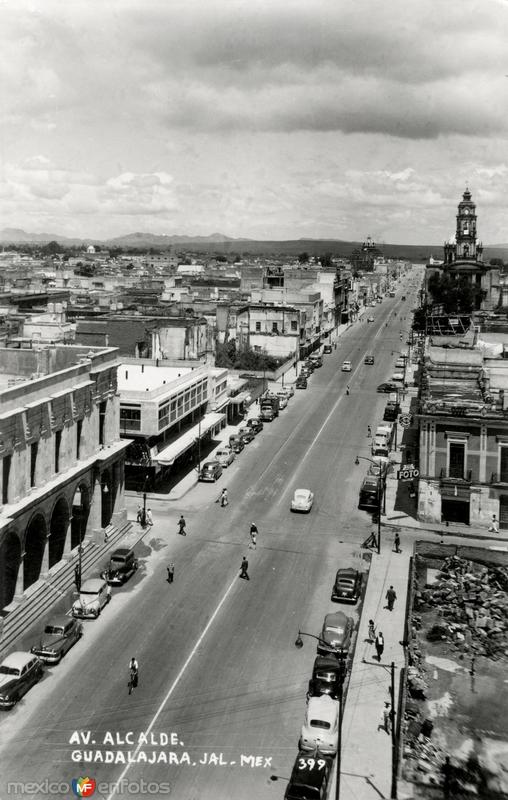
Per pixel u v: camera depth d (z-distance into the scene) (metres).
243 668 39.78
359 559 55.41
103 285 188.62
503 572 52.75
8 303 121.81
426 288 193.75
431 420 61.62
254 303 148.75
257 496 69.69
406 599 48.75
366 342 174.12
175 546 57.28
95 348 57.72
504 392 64.19
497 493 61.19
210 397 89.06
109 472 57.72
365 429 95.00
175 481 73.50
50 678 38.31
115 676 38.69
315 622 45.25
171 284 196.50
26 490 44.19
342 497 69.56
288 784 30.34
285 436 91.75
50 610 45.12
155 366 89.44
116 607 46.72
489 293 180.38
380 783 31.05
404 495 70.06
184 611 46.34
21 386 44.59
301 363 143.50
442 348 81.56
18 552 43.34
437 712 36.97
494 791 31.08
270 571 52.88
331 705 34.22
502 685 39.56
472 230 186.12
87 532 54.59
